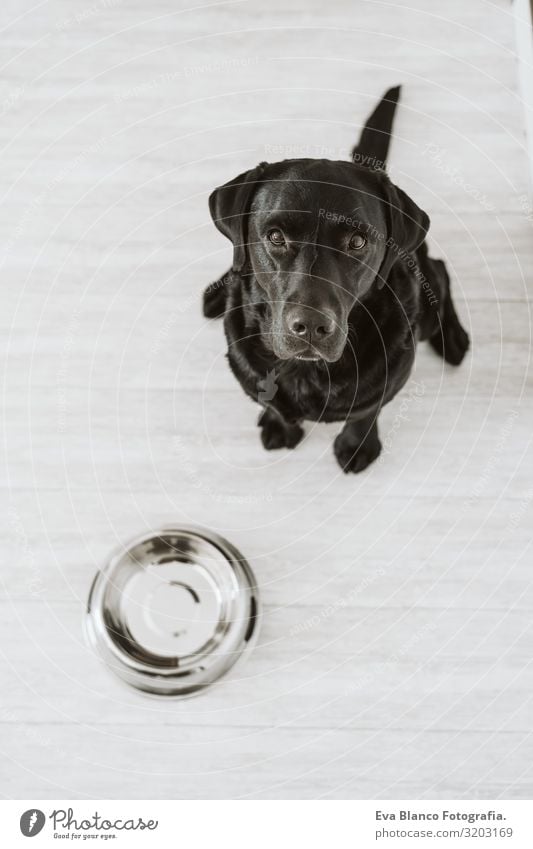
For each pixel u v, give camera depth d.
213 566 1.60
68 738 1.56
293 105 1.87
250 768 1.56
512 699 1.58
